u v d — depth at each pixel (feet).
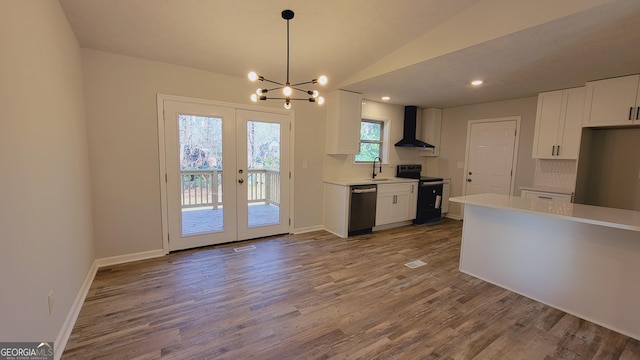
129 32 9.11
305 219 15.46
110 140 10.20
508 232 9.22
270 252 12.21
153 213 11.26
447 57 9.70
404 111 19.13
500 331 7.05
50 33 6.34
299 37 10.03
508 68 10.66
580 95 12.56
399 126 19.03
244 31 9.53
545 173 14.61
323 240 14.07
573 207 8.35
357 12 8.87
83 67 9.55
